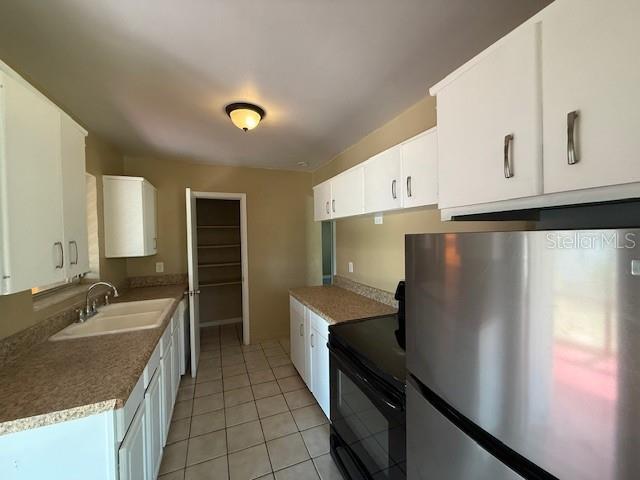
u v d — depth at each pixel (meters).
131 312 2.24
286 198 3.75
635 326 0.42
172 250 3.22
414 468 0.92
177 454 1.70
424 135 1.39
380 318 1.83
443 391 0.80
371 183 1.88
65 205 1.26
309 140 2.55
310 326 2.23
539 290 0.54
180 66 1.42
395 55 1.35
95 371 1.14
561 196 0.69
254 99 1.77
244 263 3.54
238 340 3.64
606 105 0.58
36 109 1.06
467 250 0.70
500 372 0.62
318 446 1.77
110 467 0.97
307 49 1.30
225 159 3.18
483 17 1.11
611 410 0.45
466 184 0.94
